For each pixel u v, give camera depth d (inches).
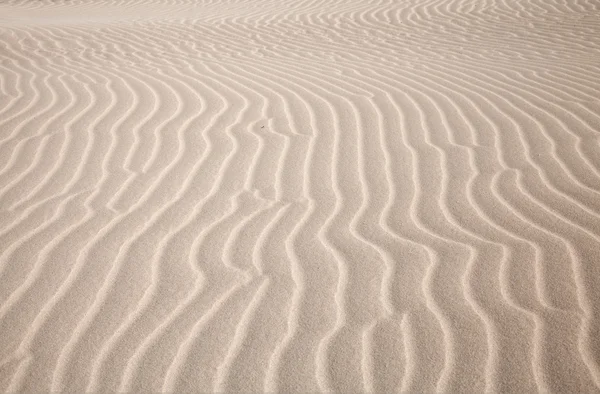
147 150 138.3
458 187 117.7
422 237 100.5
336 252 97.0
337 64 227.1
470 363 72.5
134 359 75.2
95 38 294.8
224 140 143.6
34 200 115.9
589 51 241.3
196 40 289.0
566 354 73.1
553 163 126.3
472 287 86.7
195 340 78.2
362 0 411.2
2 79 203.0
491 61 228.2
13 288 89.2
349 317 81.7
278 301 85.4
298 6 404.2
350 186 119.8
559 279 87.5
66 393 70.2
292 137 144.9
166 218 108.8
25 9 449.7
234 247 99.3
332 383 70.6
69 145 141.6
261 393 69.7
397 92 182.1
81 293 88.0
